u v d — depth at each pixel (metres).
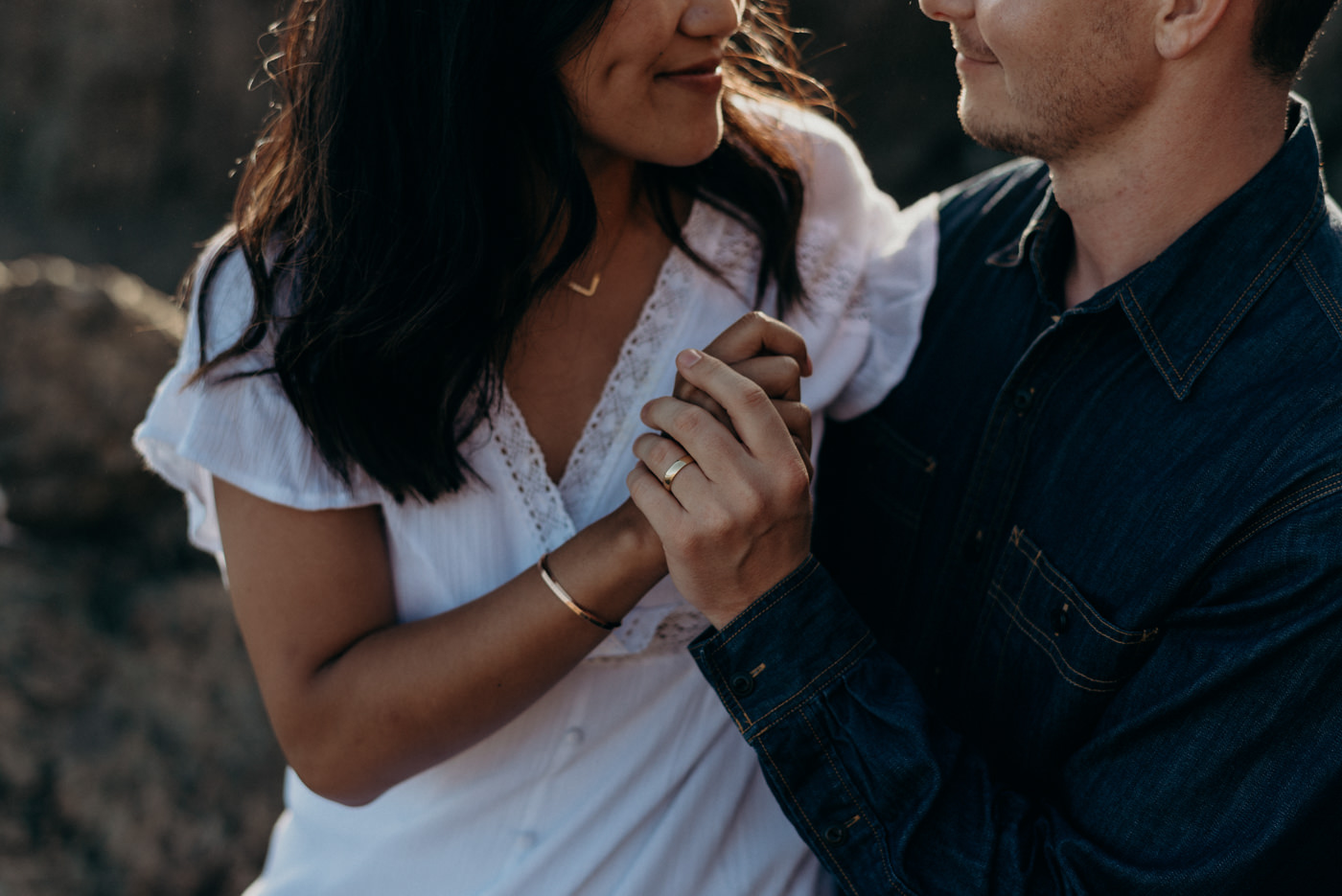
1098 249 1.09
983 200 1.32
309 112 1.03
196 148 6.34
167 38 6.22
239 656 2.61
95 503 2.70
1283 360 0.96
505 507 1.08
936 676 1.22
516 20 0.97
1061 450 1.09
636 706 1.14
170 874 2.29
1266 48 0.96
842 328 1.24
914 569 1.24
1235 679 0.92
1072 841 0.99
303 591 1.05
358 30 0.98
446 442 1.02
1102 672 1.02
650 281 1.17
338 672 1.04
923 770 1.00
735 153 1.18
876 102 5.37
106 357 2.78
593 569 0.98
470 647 1.00
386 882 1.15
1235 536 0.94
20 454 2.65
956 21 1.05
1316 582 0.88
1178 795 0.95
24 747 2.29
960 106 1.09
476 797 1.13
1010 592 1.12
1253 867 0.92
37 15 6.21
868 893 1.03
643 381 1.13
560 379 1.12
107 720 2.40
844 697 1.02
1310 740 0.91
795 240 1.19
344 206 1.01
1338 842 0.94
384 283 1.00
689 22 0.97
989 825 1.01
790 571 0.99
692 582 0.97
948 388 1.22
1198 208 1.02
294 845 1.26
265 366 1.04
